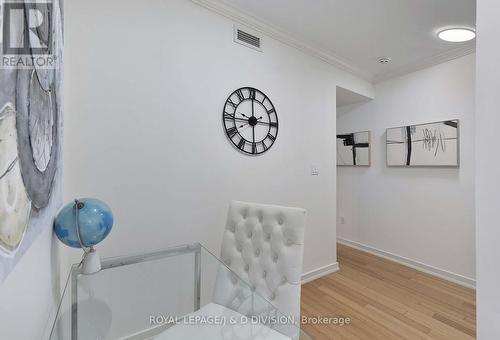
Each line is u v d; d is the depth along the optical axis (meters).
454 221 2.79
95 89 1.57
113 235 1.65
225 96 2.12
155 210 1.79
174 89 1.86
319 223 2.88
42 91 0.83
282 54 2.51
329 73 2.95
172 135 1.86
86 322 1.11
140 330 1.20
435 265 2.94
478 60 1.03
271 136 2.43
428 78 2.99
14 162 0.59
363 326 2.00
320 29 2.38
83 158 1.54
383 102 3.44
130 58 1.68
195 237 1.98
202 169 2.01
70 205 1.09
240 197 2.23
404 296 2.45
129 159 1.69
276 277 1.41
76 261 1.52
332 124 2.99
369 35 2.47
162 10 1.81
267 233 1.49
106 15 1.60
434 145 2.91
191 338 1.11
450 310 2.21
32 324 0.80
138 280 1.40
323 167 2.91
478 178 1.04
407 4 2.01
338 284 2.69
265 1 2.00
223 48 2.11
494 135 0.99
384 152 3.43
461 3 1.99
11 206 0.58
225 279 1.45
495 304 1.01
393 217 3.35
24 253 0.67
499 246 1.00
